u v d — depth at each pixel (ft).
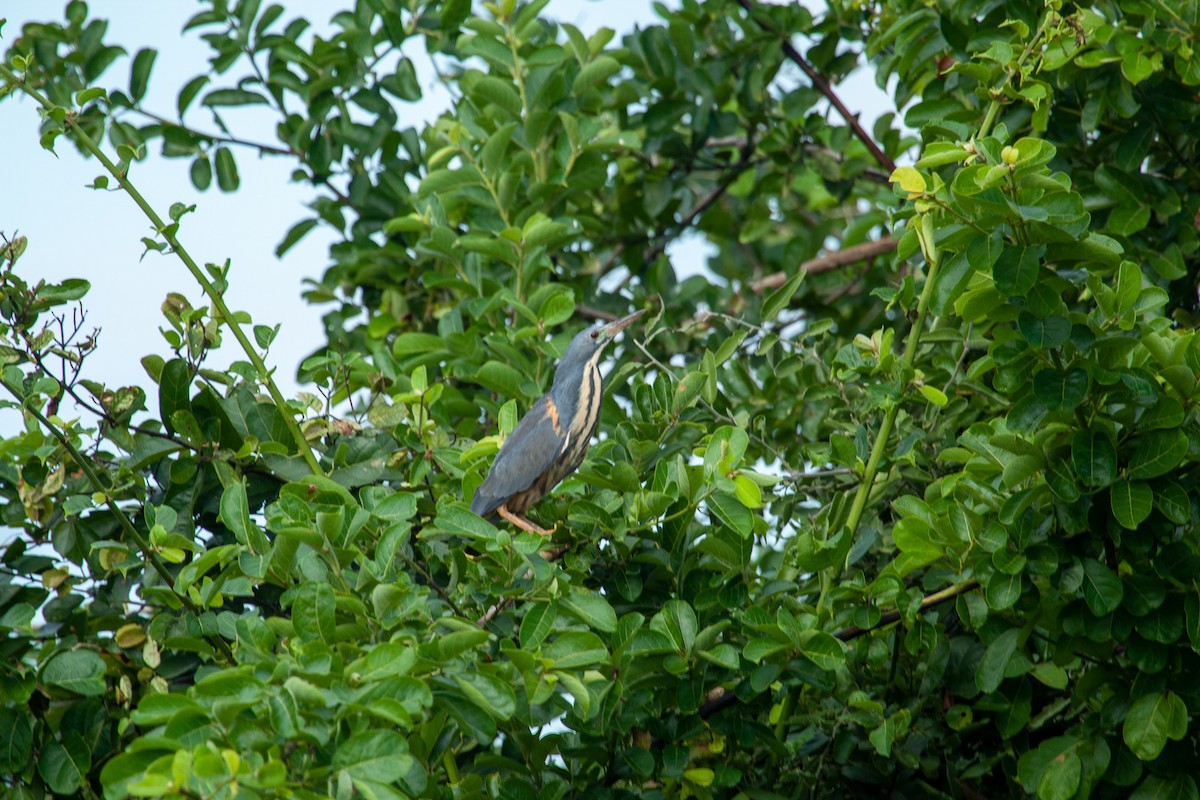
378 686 23.79
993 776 37.52
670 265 53.83
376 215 52.39
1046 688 36.65
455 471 36.09
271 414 36.42
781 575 36.40
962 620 32.65
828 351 43.98
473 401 45.68
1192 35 38.65
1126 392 29.19
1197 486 31.91
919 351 39.81
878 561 39.14
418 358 43.39
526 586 30.66
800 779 34.83
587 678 31.50
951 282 30.71
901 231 36.35
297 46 50.37
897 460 36.19
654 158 57.31
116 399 34.45
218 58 50.57
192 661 33.76
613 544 33.55
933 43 43.88
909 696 36.19
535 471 43.32
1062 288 30.25
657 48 54.08
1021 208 27.76
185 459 34.94
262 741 22.90
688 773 32.60
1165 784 31.17
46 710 33.30
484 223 46.60
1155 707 30.30
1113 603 29.58
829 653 30.86
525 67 48.32
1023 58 34.50
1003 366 29.89
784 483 39.37
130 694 31.73
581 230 47.78
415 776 28.19
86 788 31.48
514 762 32.60
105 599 35.40
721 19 56.03
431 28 52.85
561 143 48.52
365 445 36.68
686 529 33.99
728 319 39.96
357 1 51.29
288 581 29.63
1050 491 30.58
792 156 55.06
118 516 31.19
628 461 36.68
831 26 52.90
